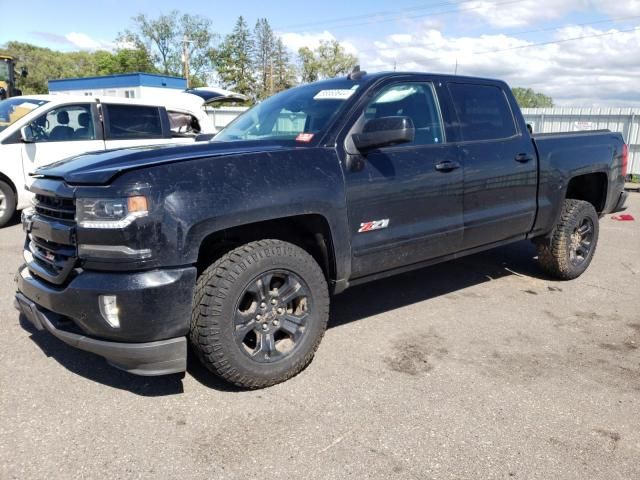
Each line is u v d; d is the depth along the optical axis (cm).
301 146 338
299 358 329
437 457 261
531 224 492
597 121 1545
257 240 329
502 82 476
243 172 300
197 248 281
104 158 308
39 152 760
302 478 245
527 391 327
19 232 727
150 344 278
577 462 260
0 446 263
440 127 412
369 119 368
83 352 367
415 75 406
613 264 625
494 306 478
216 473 247
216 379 334
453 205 413
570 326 435
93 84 2936
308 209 323
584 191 582
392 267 388
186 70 5500
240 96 1441
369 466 254
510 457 263
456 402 312
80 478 242
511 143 462
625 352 387
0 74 1711
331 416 296
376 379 338
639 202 1168
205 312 291
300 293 326
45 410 296
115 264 270
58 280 287
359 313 456
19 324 411
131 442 269
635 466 258
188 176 282
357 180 350
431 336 409
